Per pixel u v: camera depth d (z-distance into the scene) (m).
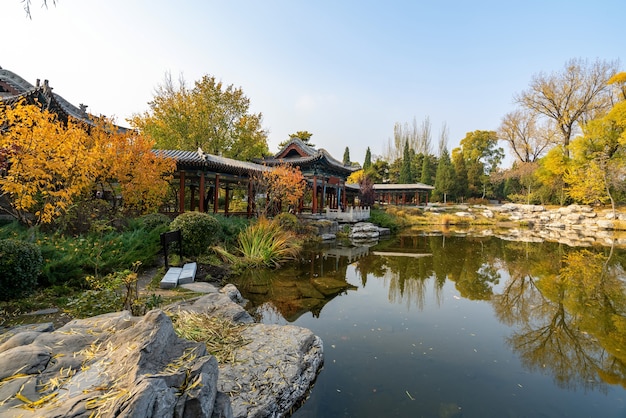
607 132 28.48
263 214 15.09
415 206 40.19
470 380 4.13
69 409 1.67
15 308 4.76
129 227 9.30
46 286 5.64
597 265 12.47
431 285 9.28
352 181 45.66
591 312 6.98
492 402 3.66
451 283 9.58
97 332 2.79
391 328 5.84
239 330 4.47
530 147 41.50
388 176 53.56
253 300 7.21
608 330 5.97
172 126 24.53
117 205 11.53
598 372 4.42
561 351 5.06
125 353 2.21
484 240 20.55
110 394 1.79
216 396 2.17
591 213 29.72
